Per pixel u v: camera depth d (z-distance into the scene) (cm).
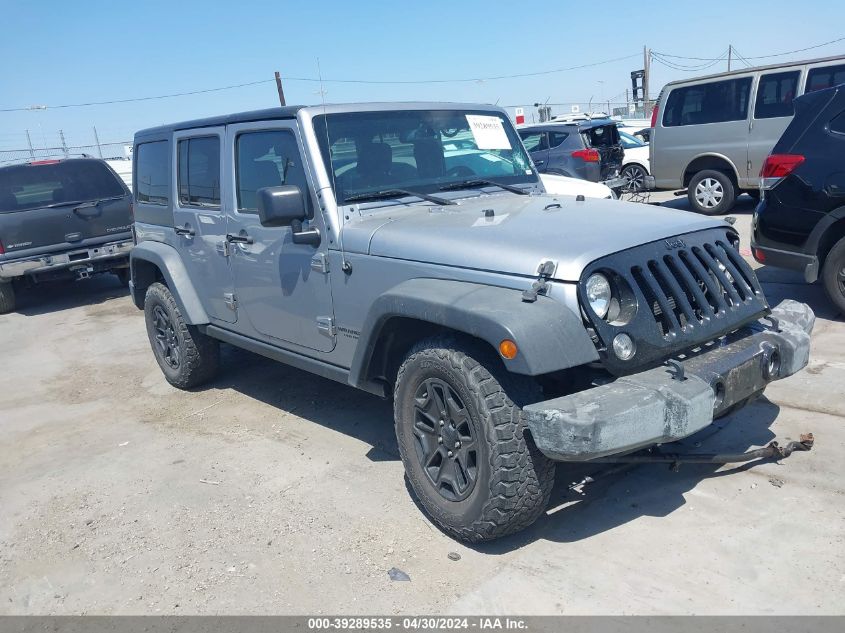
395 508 360
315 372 421
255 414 505
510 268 300
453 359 303
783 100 1019
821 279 581
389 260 347
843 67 967
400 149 415
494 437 289
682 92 1129
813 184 558
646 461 336
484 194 426
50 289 1123
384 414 484
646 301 296
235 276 463
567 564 301
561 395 314
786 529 312
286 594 299
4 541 366
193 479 412
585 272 285
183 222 512
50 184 952
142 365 661
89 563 338
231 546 339
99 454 464
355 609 285
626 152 1512
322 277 387
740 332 338
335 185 382
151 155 556
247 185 441
